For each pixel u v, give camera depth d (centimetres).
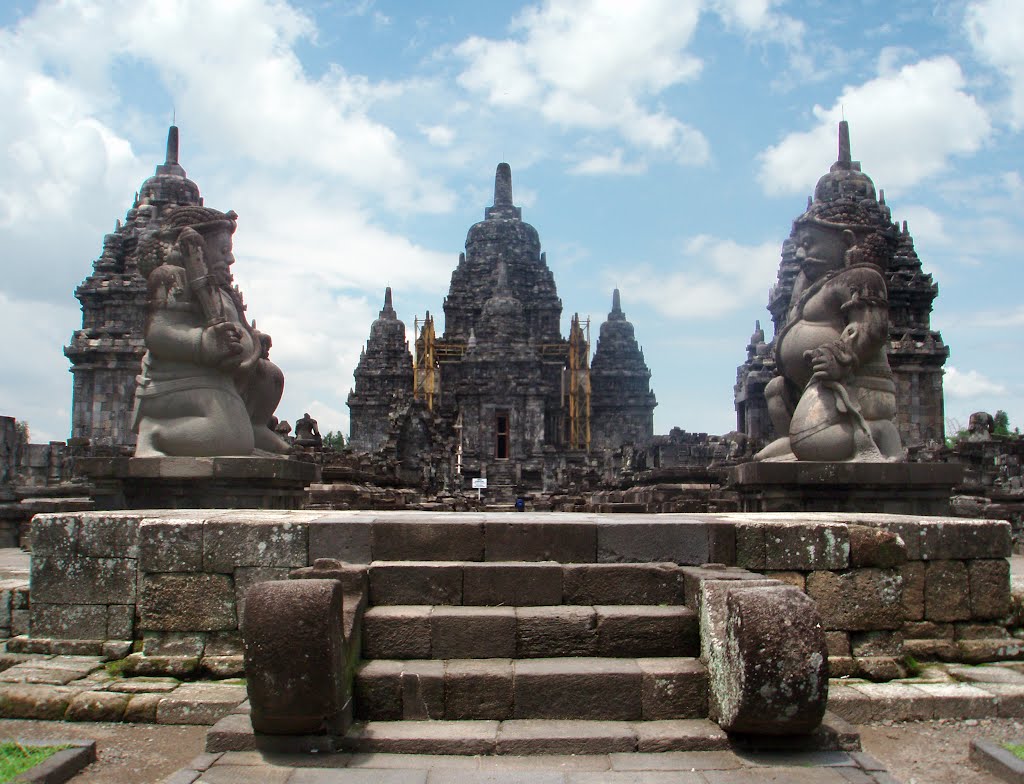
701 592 762
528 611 787
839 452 1459
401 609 796
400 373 9788
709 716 705
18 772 624
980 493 2481
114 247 4259
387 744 659
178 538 861
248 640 648
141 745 712
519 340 8400
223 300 1509
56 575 905
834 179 3934
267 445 1647
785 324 1605
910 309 3891
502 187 9794
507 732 674
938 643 893
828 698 763
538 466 7856
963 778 649
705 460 3734
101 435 4019
